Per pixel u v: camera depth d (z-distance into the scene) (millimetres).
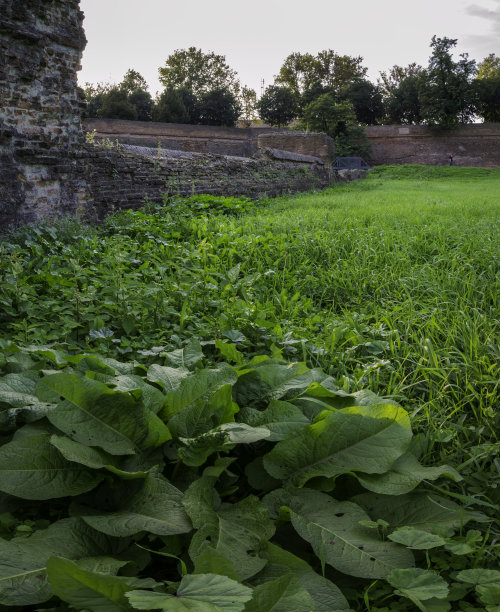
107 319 3920
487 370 3127
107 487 1864
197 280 4945
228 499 2012
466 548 1675
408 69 73875
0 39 6797
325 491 1982
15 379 2242
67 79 7871
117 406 2016
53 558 1253
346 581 1674
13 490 1689
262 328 3748
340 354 3541
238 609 1174
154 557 1719
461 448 2510
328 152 27844
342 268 5840
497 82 53531
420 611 1550
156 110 57844
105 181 9398
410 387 3164
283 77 74938
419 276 5281
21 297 3953
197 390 2203
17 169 7145
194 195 11219
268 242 6734
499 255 5738
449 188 21484
